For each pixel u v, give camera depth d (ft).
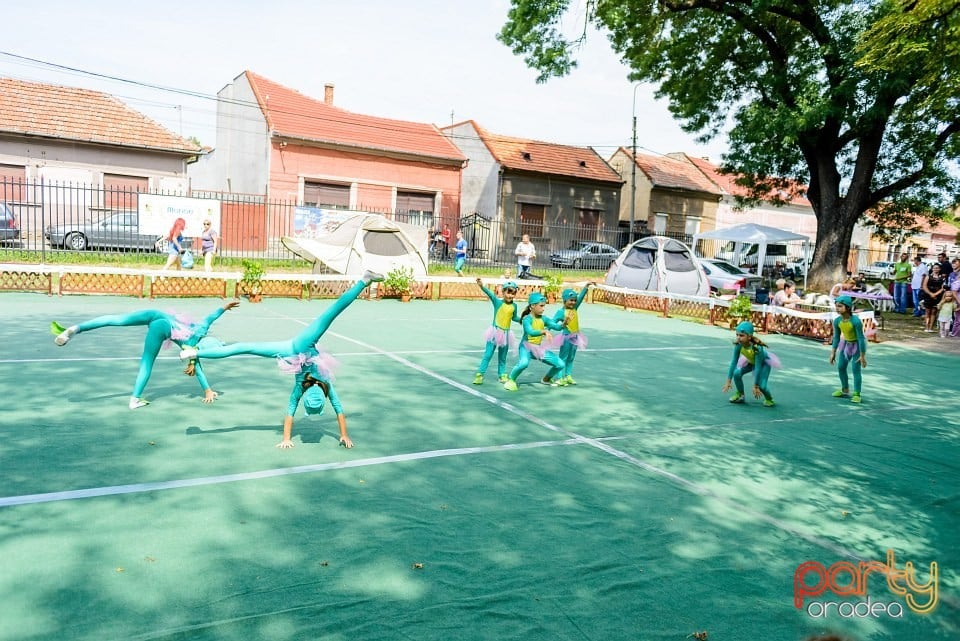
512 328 46.29
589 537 14.19
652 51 76.28
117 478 15.47
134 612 10.26
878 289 73.61
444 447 19.53
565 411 24.66
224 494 14.98
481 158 117.29
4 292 45.52
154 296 48.14
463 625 10.59
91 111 88.43
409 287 58.34
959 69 29.17
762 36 71.10
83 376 24.59
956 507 17.49
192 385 24.40
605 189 122.52
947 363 43.19
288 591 11.19
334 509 14.64
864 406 28.94
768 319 53.06
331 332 38.78
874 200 73.10
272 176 93.61
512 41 67.82
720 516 15.88
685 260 65.31
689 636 10.80
